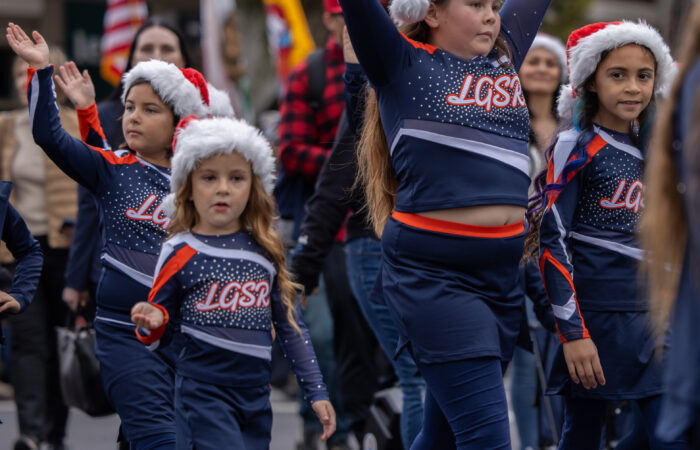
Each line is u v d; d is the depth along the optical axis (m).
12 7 27.59
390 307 5.71
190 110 6.71
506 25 5.98
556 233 6.06
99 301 6.56
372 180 6.06
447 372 5.48
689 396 3.66
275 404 12.49
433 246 5.49
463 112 5.46
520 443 8.44
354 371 8.99
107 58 15.89
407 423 7.54
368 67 5.48
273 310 5.98
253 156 5.76
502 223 5.49
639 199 6.18
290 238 9.41
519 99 5.68
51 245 9.66
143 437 6.32
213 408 5.59
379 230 6.08
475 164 5.45
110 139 8.20
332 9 9.20
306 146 9.19
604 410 6.39
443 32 5.60
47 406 9.48
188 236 5.79
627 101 6.14
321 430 9.32
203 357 5.65
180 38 8.62
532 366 8.38
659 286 3.94
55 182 9.83
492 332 5.50
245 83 15.84
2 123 10.10
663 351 5.98
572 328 5.93
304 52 16.22
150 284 6.45
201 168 5.71
